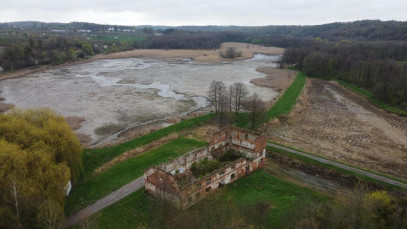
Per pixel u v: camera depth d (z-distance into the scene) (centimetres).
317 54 17462
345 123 9600
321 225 3622
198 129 8631
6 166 4047
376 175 6141
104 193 5338
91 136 8200
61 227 4234
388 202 4128
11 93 12269
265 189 5584
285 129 8981
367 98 12450
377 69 13650
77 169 5488
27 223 3928
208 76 16462
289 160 6912
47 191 4328
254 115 8788
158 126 8869
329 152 7469
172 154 6912
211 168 5834
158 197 5056
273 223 4497
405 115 10325
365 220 3644
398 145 7962
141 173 6047
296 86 13900
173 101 11569
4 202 3978
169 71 17938
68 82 14488
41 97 11725
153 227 4356
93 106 10731
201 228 3972
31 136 4803
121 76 16200
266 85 14300
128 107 10725
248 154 6381
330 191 5725
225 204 4872
